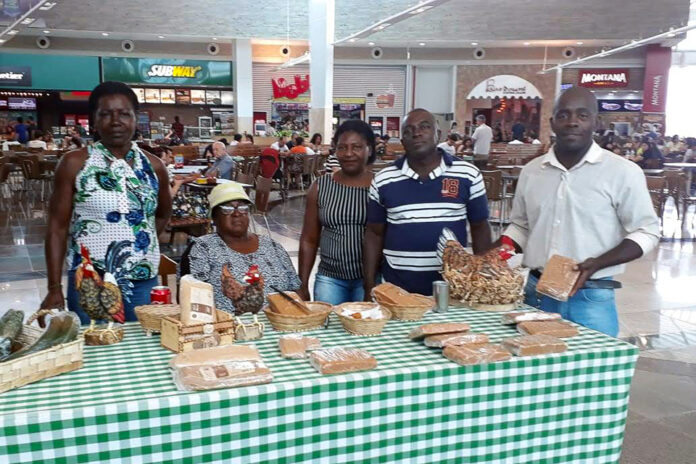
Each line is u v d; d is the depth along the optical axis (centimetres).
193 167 870
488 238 264
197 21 1617
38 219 867
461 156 1357
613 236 226
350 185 279
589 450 179
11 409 131
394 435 157
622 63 1966
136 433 135
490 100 2031
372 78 2023
